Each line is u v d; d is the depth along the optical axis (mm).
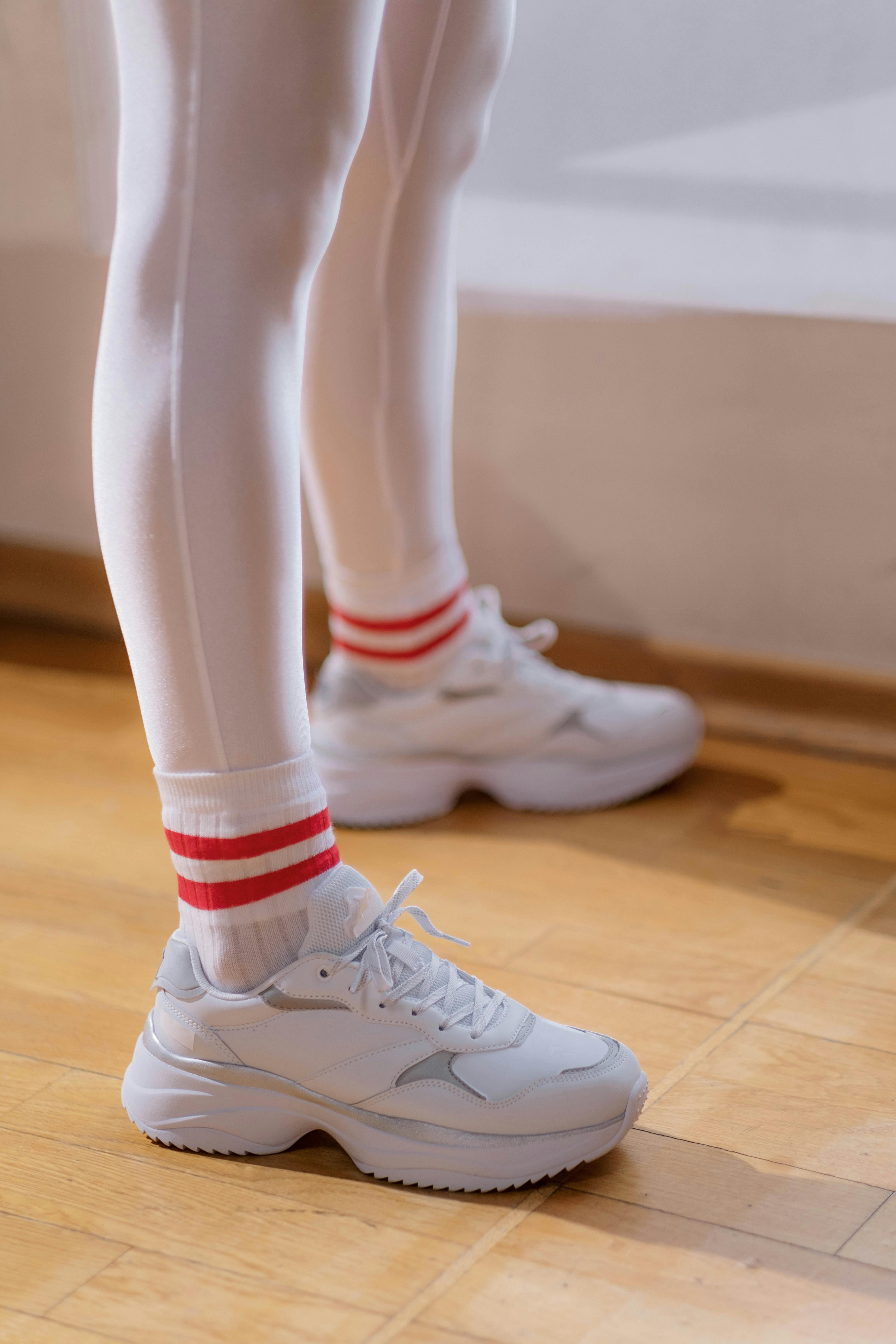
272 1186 831
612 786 1401
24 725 1577
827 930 1149
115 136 1698
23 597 1889
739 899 1204
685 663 1604
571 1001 1040
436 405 1280
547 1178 832
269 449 750
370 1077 826
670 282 1552
